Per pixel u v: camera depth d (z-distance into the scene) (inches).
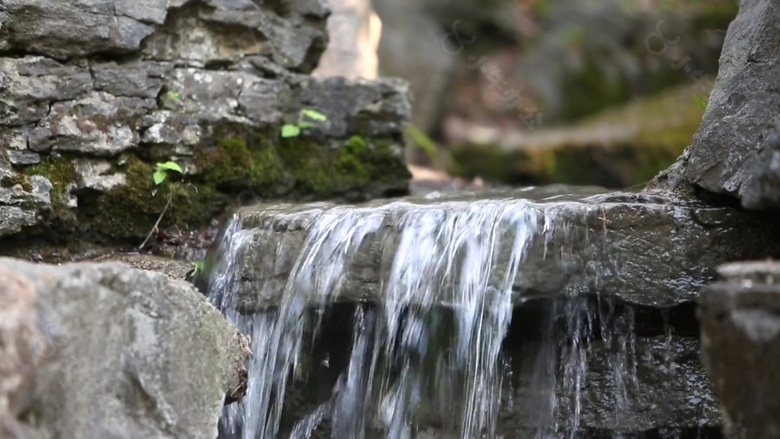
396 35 486.6
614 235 132.5
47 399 97.1
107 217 173.8
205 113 184.2
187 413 114.3
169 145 179.3
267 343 150.7
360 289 141.5
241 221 163.8
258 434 148.9
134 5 172.6
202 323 119.3
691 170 140.9
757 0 145.2
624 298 131.8
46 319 96.8
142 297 110.9
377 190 208.5
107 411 104.7
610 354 134.0
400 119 209.5
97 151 169.3
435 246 137.9
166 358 112.3
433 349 137.1
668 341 134.6
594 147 353.4
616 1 480.1
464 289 134.4
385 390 141.4
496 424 134.6
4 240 161.5
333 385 146.2
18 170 161.8
